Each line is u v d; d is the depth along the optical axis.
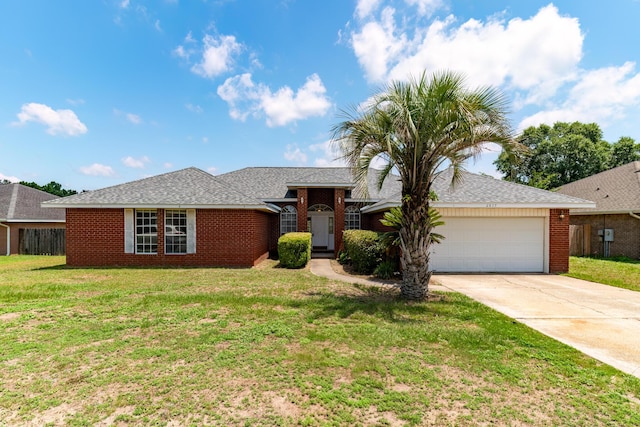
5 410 3.12
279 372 3.90
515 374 3.87
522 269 11.98
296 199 17.58
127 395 3.38
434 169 7.83
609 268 12.84
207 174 15.80
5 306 6.70
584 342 4.95
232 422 2.95
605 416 3.04
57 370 3.93
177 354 4.40
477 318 6.09
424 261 7.73
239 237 13.27
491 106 6.91
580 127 31.38
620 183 18.95
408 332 5.27
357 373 3.88
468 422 2.95
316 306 6.84
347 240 13.24
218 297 7.48
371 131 7.53
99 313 6.26
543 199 11.70
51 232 19.20
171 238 13.26
